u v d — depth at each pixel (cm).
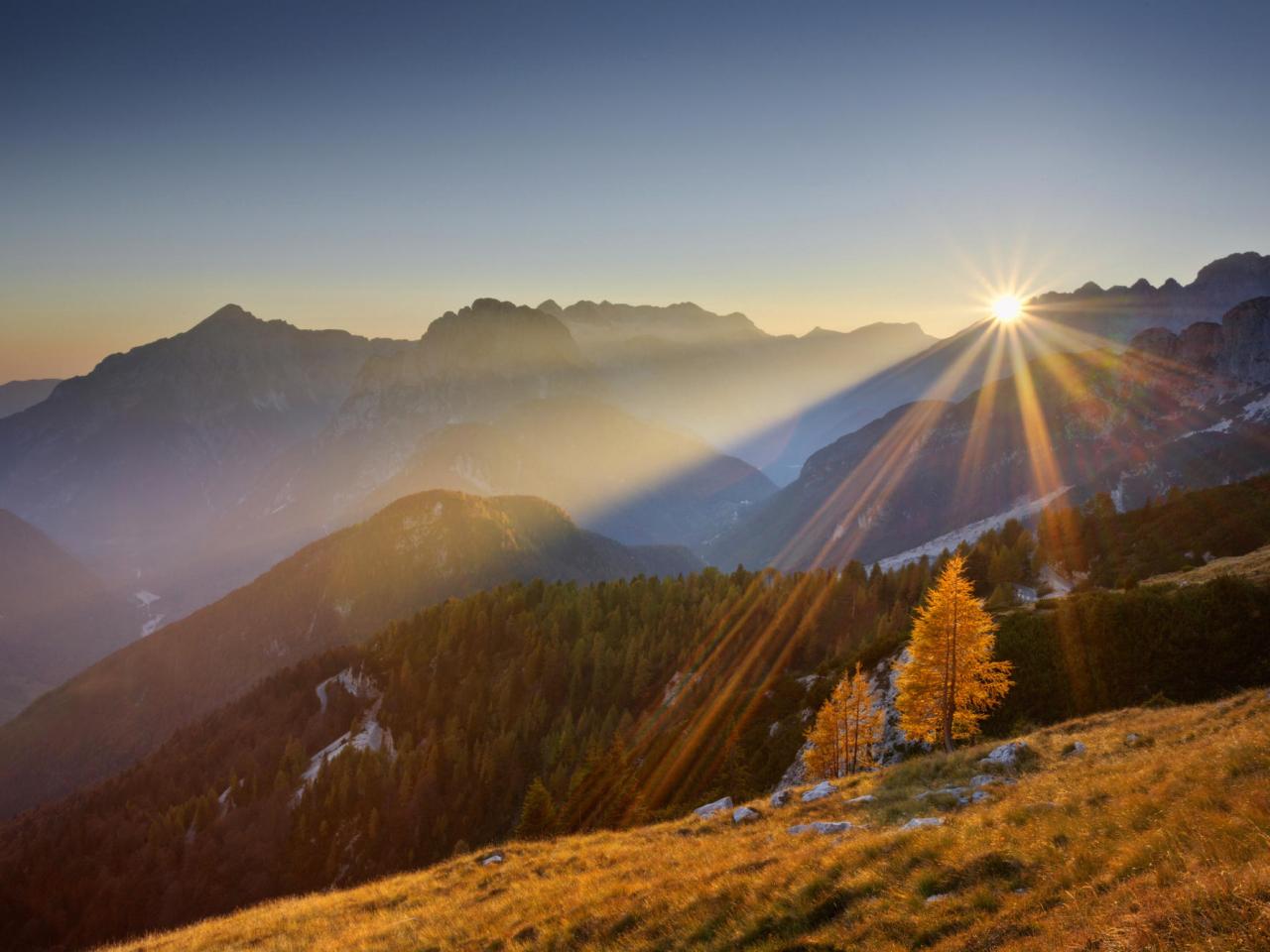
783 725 8725
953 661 4288
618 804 5956
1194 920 945
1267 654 5316
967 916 1288
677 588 16450
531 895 2378
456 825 10831
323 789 11731
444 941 2148
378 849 10631
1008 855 1513
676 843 2778
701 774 8694
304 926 2744
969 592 4291
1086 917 1108
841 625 12688
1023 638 6588
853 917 1441
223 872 10938
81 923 10644
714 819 3125
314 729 14925
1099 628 6203
